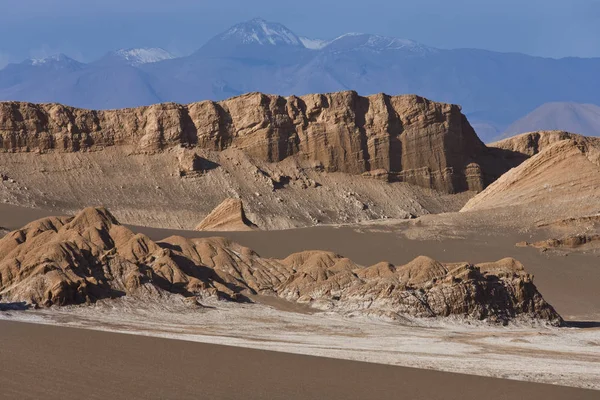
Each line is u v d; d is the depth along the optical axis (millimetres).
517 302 101562
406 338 77250
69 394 40188
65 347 52875
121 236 105688
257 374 47531
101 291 87812
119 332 65688
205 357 52281
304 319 89938
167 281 96562
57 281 84250
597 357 67938
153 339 59219
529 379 51594
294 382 45906
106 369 46281
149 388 42375
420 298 96812
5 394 39469
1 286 87375
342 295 100250
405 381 47781
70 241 96062
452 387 46688
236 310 92000
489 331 90625
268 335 75000
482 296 98750
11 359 47562
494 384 48062
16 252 98500
